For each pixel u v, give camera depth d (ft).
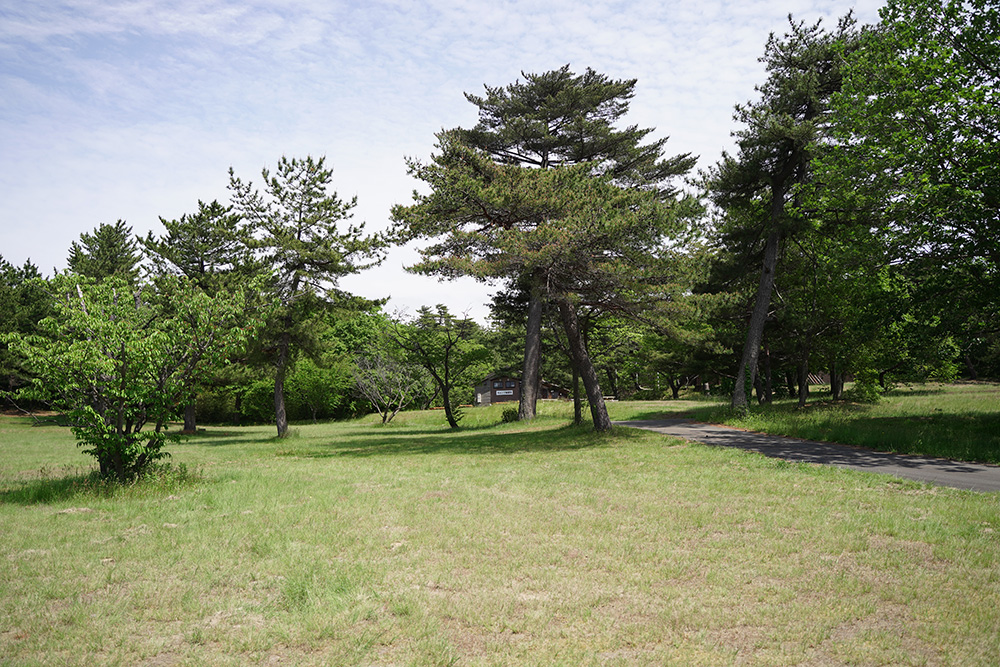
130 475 39.70
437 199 70.49
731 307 103.19
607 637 15.96
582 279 72.84
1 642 15.74
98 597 18.84
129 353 38.34
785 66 91.25
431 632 16.12
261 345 103.86
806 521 27.37
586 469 45.57
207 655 14.97
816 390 162.50
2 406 188.34
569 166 73.61
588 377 78.13
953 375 128.36
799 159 87.35
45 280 38.70
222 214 130.31
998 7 54.90
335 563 21.98
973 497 31.73
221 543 24.73
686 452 53.67
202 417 204.74
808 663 14.62
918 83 57.98
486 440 79.46
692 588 19.48
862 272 66.39
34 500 35.17
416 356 133.39
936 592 18.79
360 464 53.93
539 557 22.75
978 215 54.90
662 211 66.28
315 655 14.96
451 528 26.89
